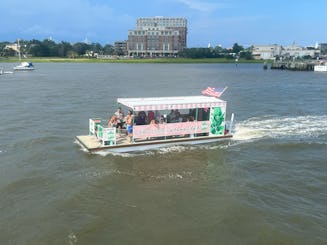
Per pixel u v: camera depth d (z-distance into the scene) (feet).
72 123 111.34
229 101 167.12
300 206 55.36
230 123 93.81
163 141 81.35
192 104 82.94
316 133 99.04
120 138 82.38
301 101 168.86
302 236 47.19
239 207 54.39
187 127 84.53
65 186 61.31
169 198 57.41
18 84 251.39
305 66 495.41
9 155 77.41
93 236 46.62
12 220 50.14
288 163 74.64
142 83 272.72
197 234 47.34
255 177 66.80
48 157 75.87
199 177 66.23
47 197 57.16
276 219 51.24
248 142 88.74
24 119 116.88
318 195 59.52
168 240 45.98
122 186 61.72
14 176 65.57
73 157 75.61
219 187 61.87
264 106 151.33
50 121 114.21
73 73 405.80
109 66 652.89
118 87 236.02
